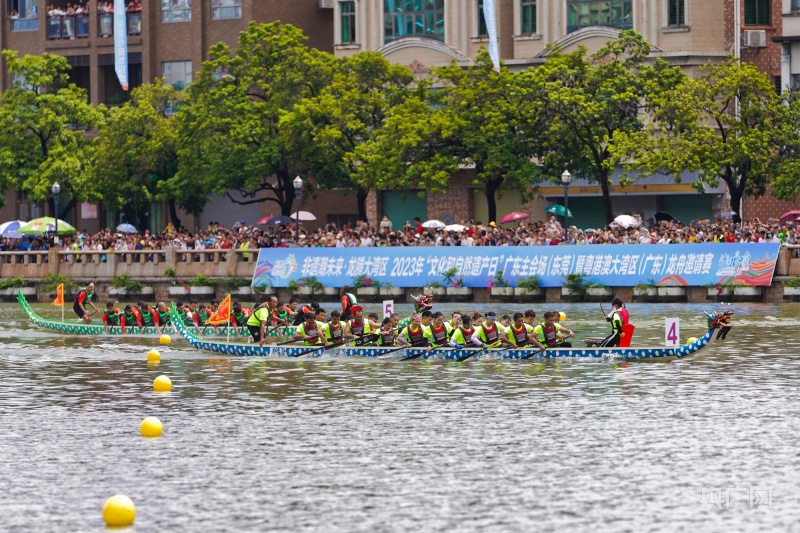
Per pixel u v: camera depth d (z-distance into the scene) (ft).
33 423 240.32
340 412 246.47
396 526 170.60
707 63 517.96
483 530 168.55
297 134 561.02
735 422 228.43
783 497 180.86
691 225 488.44
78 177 622.95
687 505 177.99
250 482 192.95
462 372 296.10
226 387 282.15
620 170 575.38
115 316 406.21
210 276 536.83
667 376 282.56
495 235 496.64
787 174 488.02
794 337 348.38
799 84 551.18
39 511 179.93
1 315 497.46
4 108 642.22
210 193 622.13
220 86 597.11
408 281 496.64
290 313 376.48
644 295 460.96
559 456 205.57
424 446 214.28
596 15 595.47
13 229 576.61
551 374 289.53
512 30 625.00
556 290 478.18
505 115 527.81
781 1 570.87
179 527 171.83
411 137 522.06
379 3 639.35
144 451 214.28
